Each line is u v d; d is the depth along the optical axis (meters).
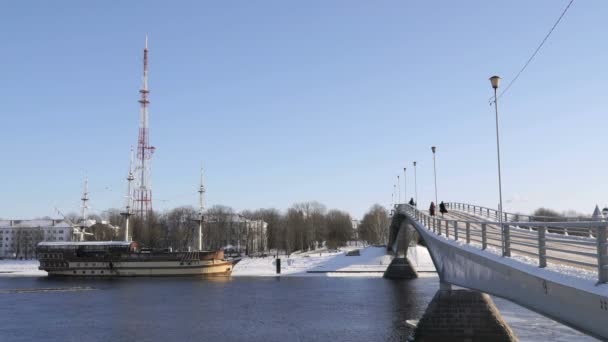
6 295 94.88
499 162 36.72
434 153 73.38
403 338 51.22
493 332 38.66
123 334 56.38
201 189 153.12
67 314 70.94
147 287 107.50
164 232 193.75
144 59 156.38
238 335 54.84
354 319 62.88
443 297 39.62
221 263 135.25
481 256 28.97
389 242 139.25
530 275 21.59
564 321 18.95
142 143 158.12
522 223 23.70
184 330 58.12
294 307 74.31
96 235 194.75
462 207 105.88
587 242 18.33
